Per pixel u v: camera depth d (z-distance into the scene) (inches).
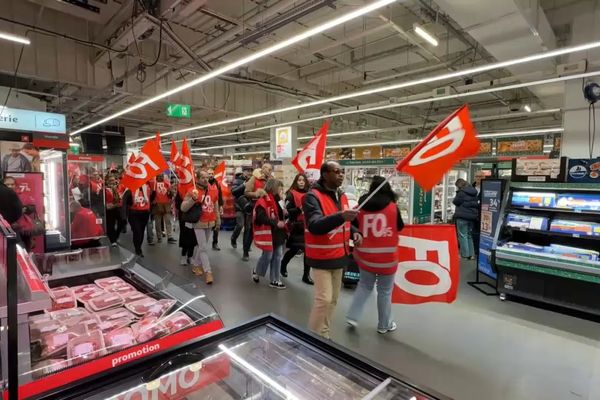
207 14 223.9
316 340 50.1
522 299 159.3
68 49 301.6
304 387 46.3
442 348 114.2
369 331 125.6
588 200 150.0
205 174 184.7
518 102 426.9
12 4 239.1
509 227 171.0
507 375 99.4
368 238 117.8
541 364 105.3
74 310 82.4
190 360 47.8
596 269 135.8
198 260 190.4
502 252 158.7
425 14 223.8
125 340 68.9
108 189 266.2
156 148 165.8
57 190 191.2
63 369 58.7
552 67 248.1
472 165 417.7
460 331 126.7
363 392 41.8
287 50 300.5
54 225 191.8
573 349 114.5
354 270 172.4
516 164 174.1
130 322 77.6
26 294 51.9
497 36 192.7
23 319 54.6
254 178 225.5
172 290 92.1
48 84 404.8
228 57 303.0
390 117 578.9
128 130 724.7
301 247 174.7
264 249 169.0
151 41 291.7
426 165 84.8
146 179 167.0
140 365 44.1
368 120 624.4
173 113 363.3
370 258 118.3
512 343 118.2
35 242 162.4
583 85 261.4
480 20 175.0
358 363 45.0
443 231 114.3
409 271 118.6
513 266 155.8
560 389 93.0
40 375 56.3
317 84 409.4
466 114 81.0
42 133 180.4
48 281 97.4
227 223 346.0
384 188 116.6
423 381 96.3
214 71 209.6
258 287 172.2
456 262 113.6
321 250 98.1
